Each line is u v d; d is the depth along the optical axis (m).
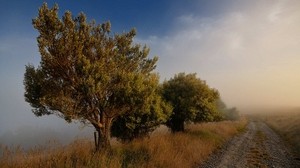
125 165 11.02
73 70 11.62
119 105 13.09
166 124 23.75
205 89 24.41
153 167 11.12
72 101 11.66
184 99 22.94
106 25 12.74
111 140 16.58
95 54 12.45
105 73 11.79
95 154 10.74
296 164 15.33
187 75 25.14
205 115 24.27
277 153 19.06
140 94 12.98
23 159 8.85
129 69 13.77
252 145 23.42
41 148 9.42
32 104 11.66
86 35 12.13
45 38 10.98
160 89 23.73
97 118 12.60
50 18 10.85
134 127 16.36
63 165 9.12
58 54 11.09
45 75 11.54
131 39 13.53
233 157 16.73
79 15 12.04
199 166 13.52
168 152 12.94
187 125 27.95
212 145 19.69
